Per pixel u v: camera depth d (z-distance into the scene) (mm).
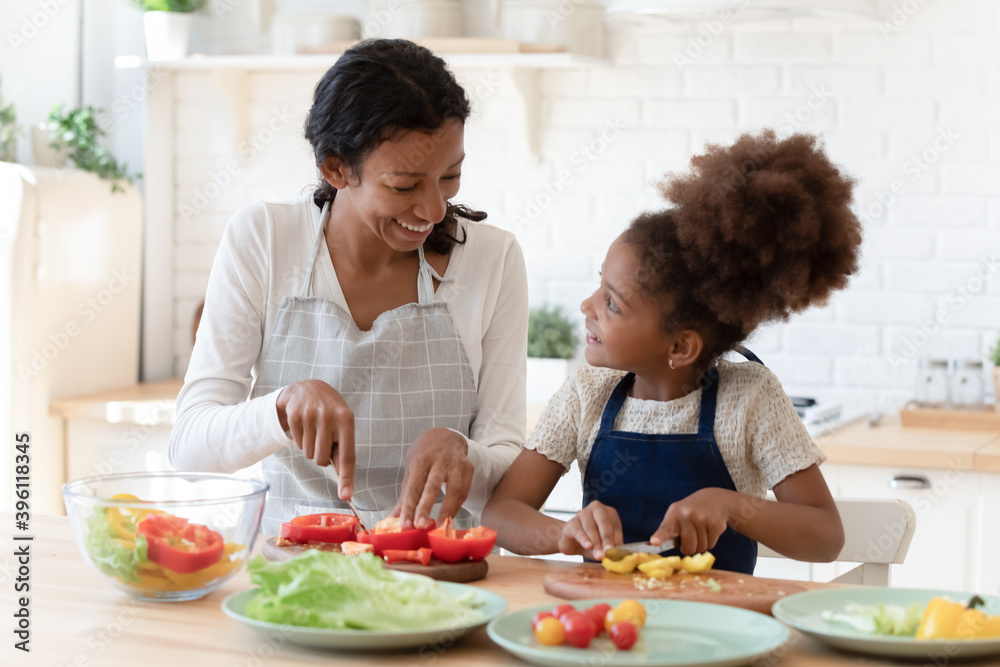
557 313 2811
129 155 3180
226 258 1394
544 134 2857
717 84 2729
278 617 829
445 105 1207
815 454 1224
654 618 874
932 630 797
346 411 1111
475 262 1454
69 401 2729
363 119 1200
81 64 3180
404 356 1384
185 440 1267
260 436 1187
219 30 3070
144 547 924
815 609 891
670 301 1197
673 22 2648
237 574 1074
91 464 2750
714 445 1229
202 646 839
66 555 1143
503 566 1119
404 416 1380
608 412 1296
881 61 2617
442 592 881
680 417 1259
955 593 917
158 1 2945
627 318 1219
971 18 2557
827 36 2643
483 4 2836
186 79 3113
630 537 1237
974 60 2562
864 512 1282
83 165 2936
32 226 2645
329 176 1310
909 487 2170
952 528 2166
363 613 828
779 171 1170
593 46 2746
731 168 1170
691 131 2756
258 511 979
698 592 947
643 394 1301
